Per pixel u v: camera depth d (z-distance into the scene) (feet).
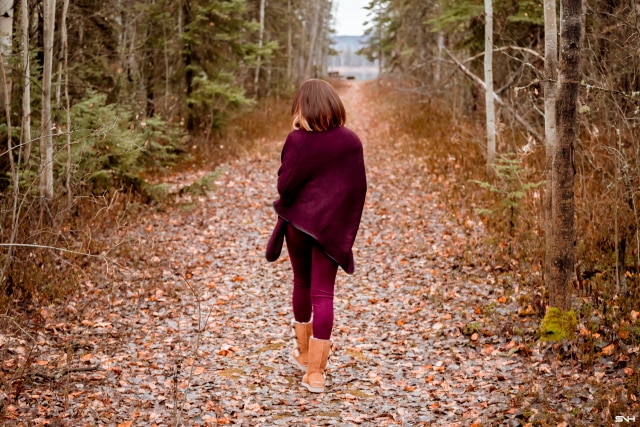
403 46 75.82
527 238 23.41
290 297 20.57
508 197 24.81
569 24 13.70
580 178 24.29
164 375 13.82
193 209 31.68
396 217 31.17
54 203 22.49
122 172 30.04
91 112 27.50
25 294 18.06
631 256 19.70
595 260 19.75
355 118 82.64
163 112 46.68
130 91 43.06
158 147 37.47
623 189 19.93
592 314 15.70
